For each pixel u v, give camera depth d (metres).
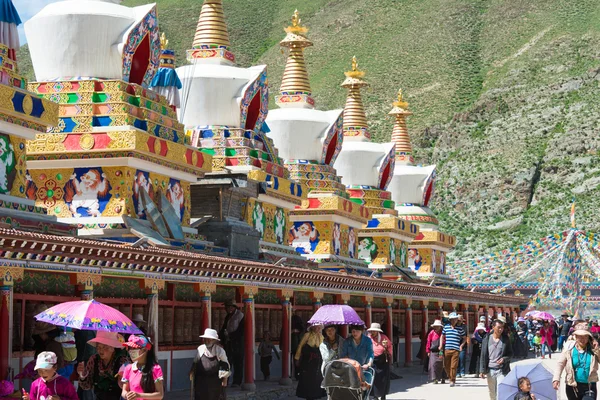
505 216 134.25
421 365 45.94
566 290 71.88
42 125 24.09
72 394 15.45
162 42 33.69
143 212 29.16
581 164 137.25
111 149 28.23
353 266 46.47
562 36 175.25
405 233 55.00
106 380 16.62
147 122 29.67
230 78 38.03
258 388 29.20
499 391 19.41
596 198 129.62
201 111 37.91
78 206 28.62
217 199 33.81
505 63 177.38
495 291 68.75
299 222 45.16
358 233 51.41
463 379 37.75
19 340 21.14
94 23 30.03
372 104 176.00
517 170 139.50
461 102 169.12
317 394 26.70
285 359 31.00
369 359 22.70
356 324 22.77
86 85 29.36
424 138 159.50
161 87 32.19
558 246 68.69
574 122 145.38
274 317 33.97
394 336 43.53
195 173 31.84
